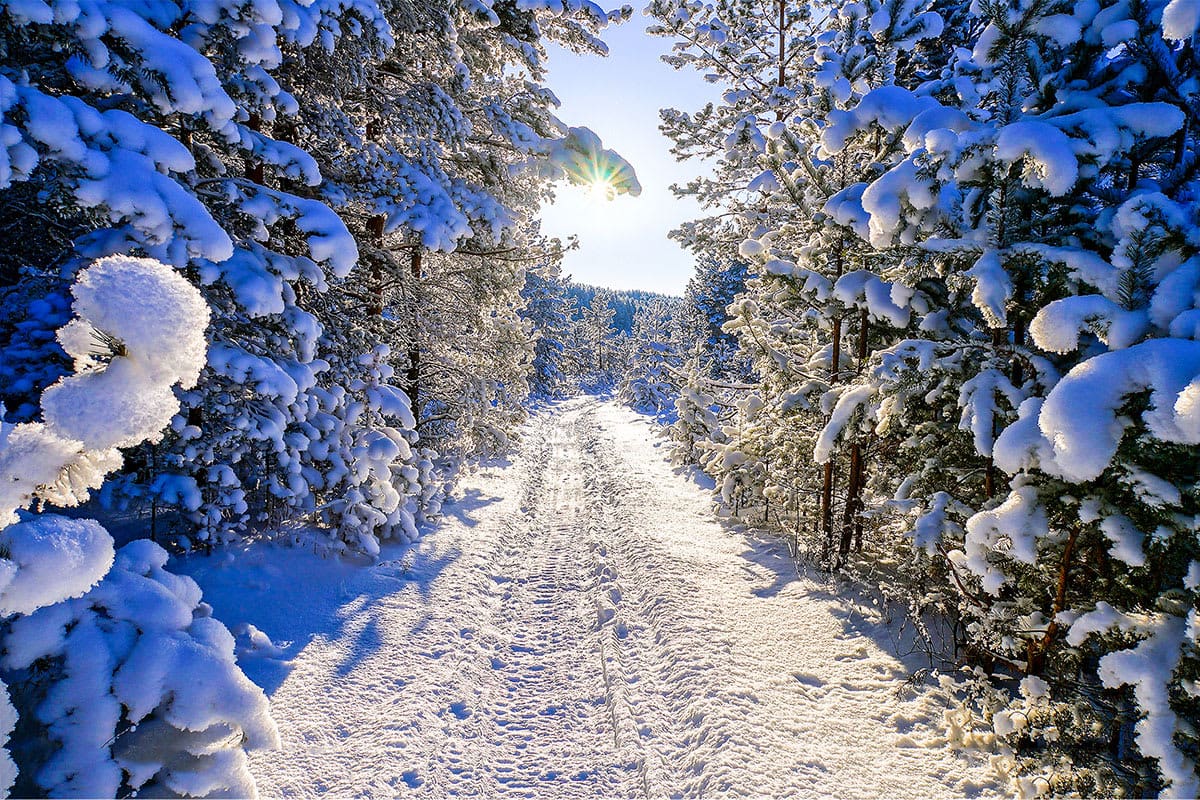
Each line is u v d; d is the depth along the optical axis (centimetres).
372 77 912
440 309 1277
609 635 658
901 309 647
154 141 462
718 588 753
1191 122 414
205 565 702
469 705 527
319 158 880
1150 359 278
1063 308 337
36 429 141
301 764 430
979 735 430
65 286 605
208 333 618
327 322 922
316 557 781
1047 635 410
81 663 234
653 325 6725
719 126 1531
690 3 1457
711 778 420
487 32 1073
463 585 783
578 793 427
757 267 858
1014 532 382
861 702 505
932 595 551
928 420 573
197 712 242
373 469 845
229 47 536
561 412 3500
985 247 443
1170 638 302
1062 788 352
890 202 479
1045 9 441
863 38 777
